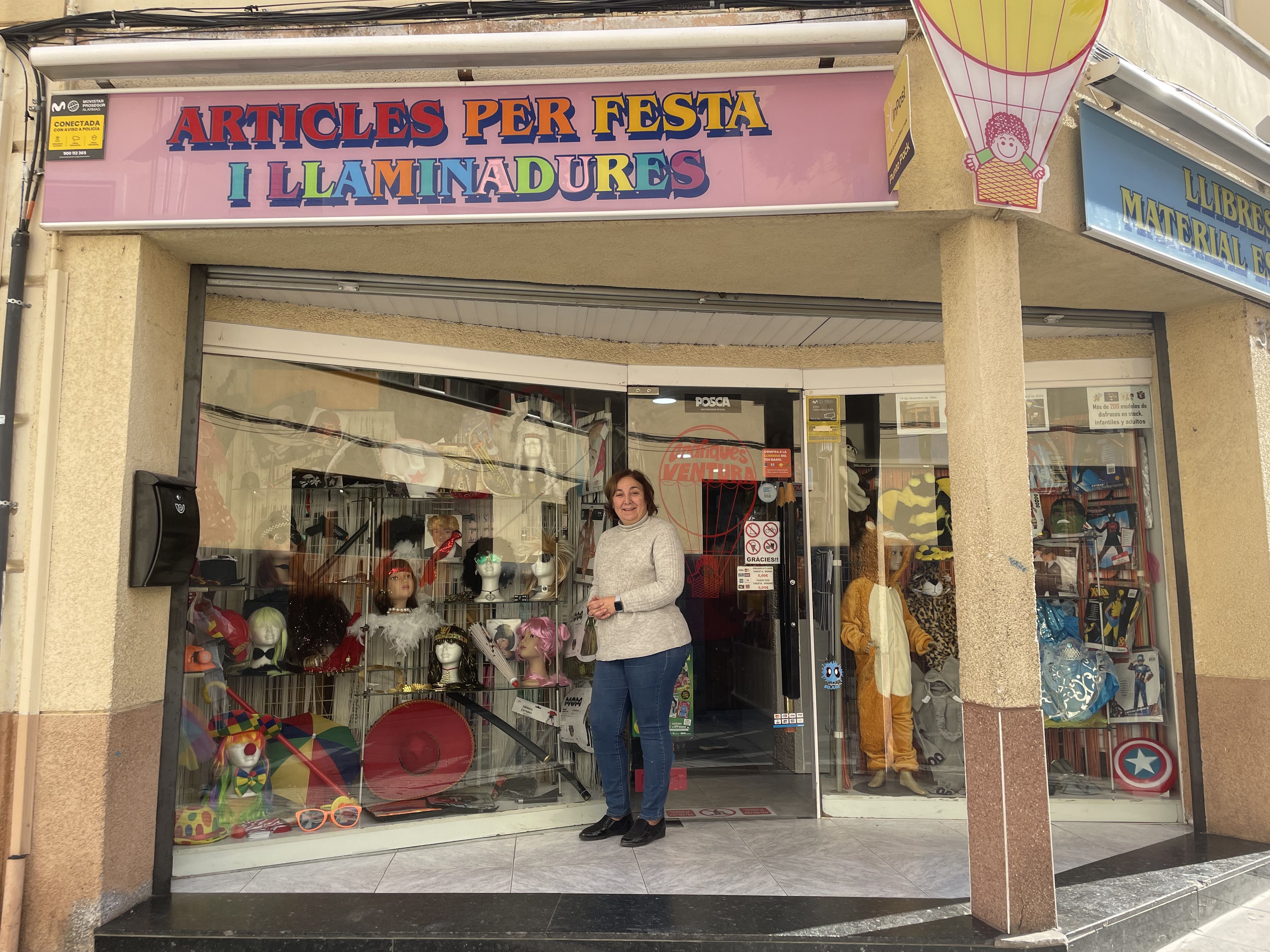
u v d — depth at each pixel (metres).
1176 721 4.28
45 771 2.86
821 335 4.30
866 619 4.43
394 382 4.00
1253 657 3.96
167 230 3.03
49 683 2.89
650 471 4.38
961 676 3.02
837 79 3.00
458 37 2.85
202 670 3.46
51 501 2.95
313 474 3.83
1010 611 2.87
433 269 3.47
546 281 3.63
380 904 3.03
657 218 2.99
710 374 4.44
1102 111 3.28
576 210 2.98
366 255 3.31
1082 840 3.92
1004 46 2.77
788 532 4.44
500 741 4.12
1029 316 4.19
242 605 3.66
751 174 2.98
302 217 2.98
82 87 3.07
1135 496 4.49
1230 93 4.32
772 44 2.84
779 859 3.54
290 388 3.78
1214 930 3.20
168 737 3.19
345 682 3.89
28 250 3.06
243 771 3.58
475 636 4.15
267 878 3.34
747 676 4.36
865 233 3.15
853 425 4.49
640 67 3.03
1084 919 2.88
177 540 3.09
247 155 3.01
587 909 2.97
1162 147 3.51
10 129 3.14
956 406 3.07
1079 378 4.54
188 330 3.38
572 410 4.34
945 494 4.48
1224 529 4.08
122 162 3.01
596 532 4.32
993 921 2.80
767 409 4.48
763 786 4.30
